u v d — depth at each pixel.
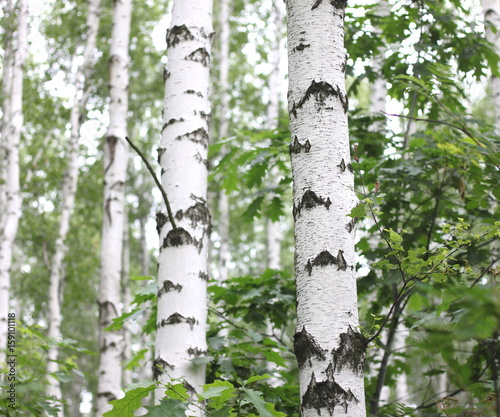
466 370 1.61
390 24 4.84
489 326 1.31
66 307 15.12
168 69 3.57
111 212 7.18
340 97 2.39
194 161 3.38
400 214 4.38
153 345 4.10
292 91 2.44
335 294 2.16
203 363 3.05
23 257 15.99
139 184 16.44
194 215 3.26
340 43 2.46
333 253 2.20
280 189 4.93
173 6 3.70
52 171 12.12
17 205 9.25
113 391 6.67
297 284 2.25
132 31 13.17
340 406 2.04
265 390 3.71
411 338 1.48
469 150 3.88
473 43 4.78
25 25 9.63
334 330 2.12
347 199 2.29
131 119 14.45
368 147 4.82
